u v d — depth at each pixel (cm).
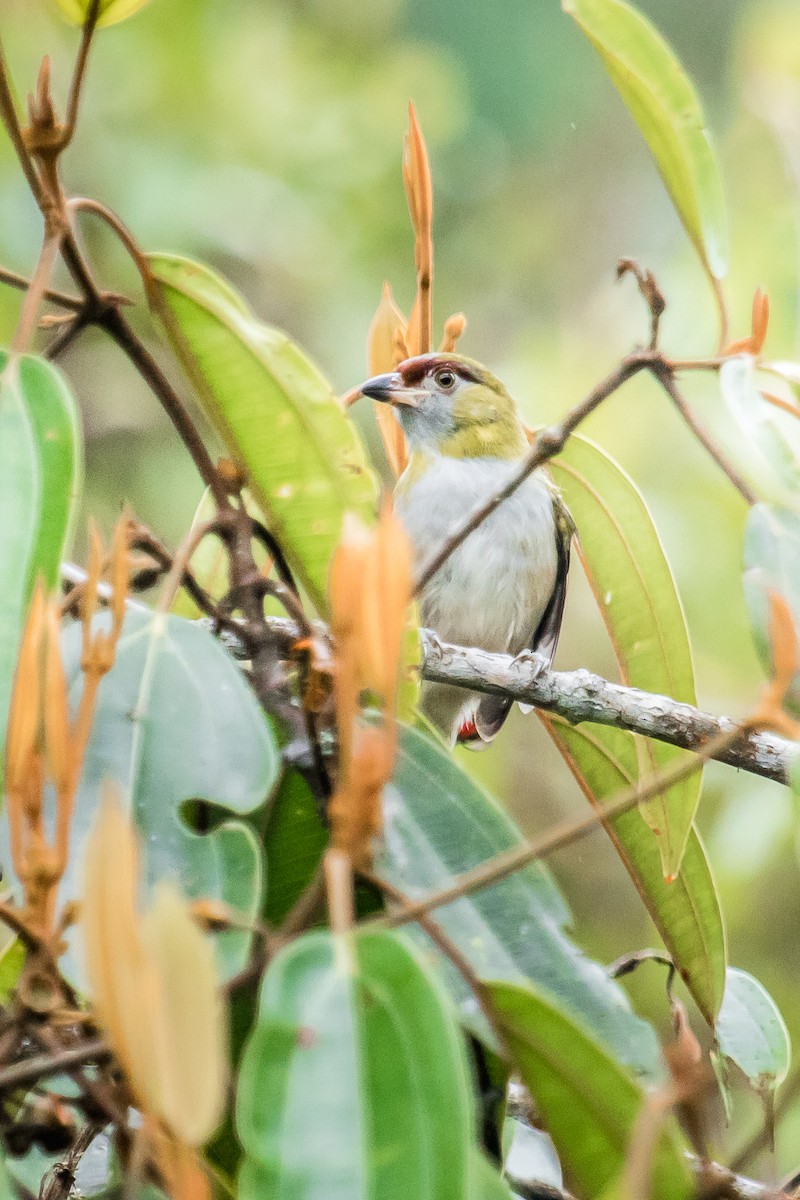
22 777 278
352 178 1700
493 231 1947
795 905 1180
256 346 441
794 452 404
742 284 1271
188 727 360
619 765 557
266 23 1761
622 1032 362
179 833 349
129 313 1478
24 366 362
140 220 1565
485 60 1992
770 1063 511
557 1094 331
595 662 1538
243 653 526
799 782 324
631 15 464
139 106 1619
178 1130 217
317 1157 254
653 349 450
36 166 409
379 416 668
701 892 484
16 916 285
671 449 1345
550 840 307
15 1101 354
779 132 1330
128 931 221
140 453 1466
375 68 1777
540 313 1920
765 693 291
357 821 262
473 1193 261
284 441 445
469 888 305
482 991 326
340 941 267
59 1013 292
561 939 371
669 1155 317
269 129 1662
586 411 452
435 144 1780
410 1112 258
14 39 1563
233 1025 376
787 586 380
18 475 347
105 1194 381
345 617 258
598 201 2000
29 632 277
